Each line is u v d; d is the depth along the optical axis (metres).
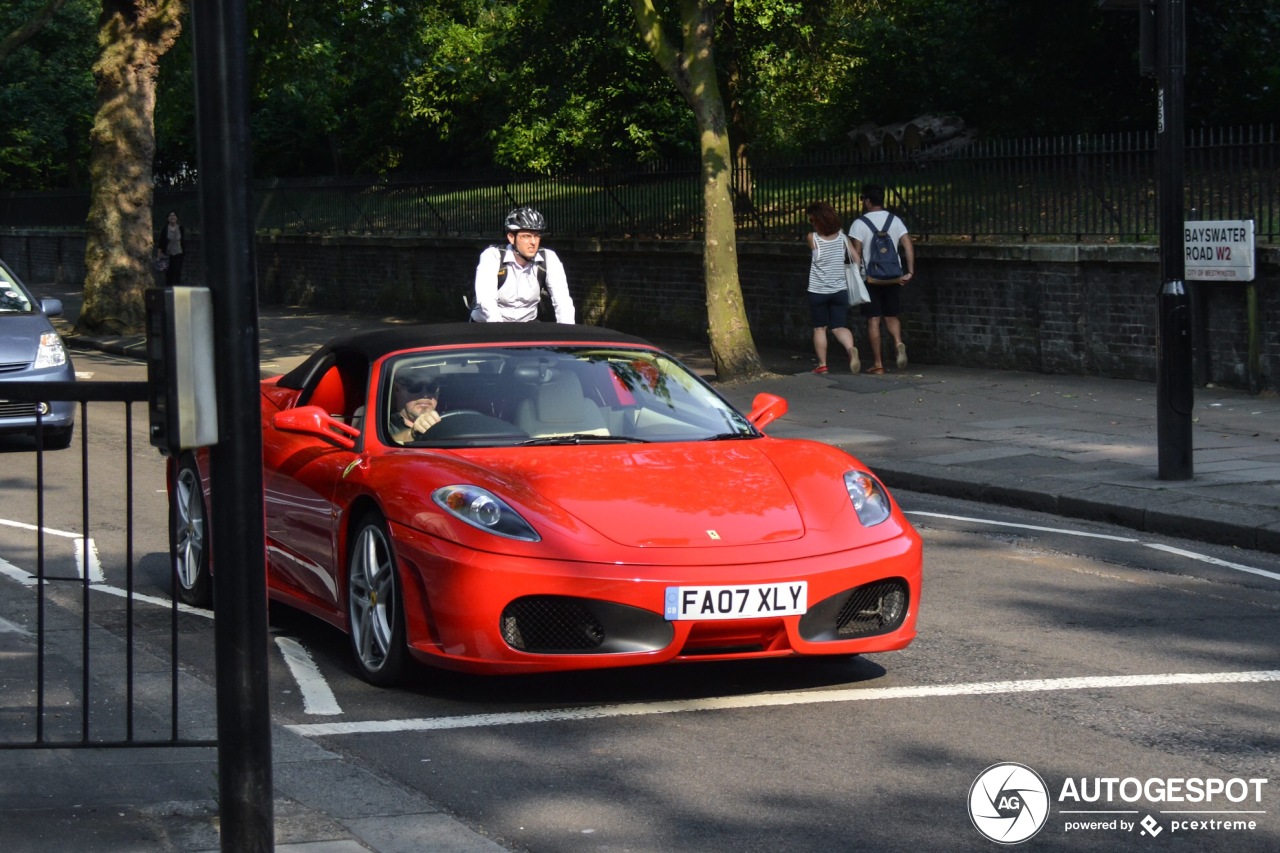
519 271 9.90
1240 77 20.62
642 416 6.69
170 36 27.12
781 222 20.81
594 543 5.46
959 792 4.66
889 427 13.63
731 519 5.68
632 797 4.66
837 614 5.65
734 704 5.68
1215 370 14.87
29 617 7.15
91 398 4.49
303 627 7.14
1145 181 15.70
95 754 4.84
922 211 18.50
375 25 30.52
